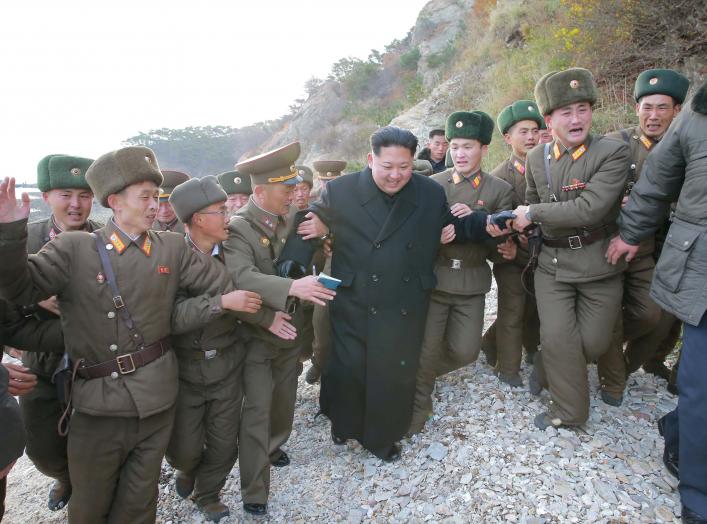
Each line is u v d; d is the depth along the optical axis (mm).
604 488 2516
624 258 2887
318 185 9266
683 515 2277
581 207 2701
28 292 2047
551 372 2963
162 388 2281
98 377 2215
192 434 2672
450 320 3318
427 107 14305
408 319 2896
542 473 2645
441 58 21234
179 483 2959
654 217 2576
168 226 3803
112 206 2244
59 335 2412
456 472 2754
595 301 2891
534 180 3041
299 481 3010
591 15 7934
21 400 2828
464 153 3225
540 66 9812
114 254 2227
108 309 2199
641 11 7234
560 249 2887
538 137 3574
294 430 3621
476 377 3715
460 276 3135
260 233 2871
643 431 2971
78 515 2305
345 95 31922
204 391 2664
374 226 2855
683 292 2246
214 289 2498
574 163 2824
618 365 3195
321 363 3959
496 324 3625
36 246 2797
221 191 2576
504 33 13914
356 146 23562
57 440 2869
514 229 3012
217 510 2783
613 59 7602
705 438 2199
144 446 2330
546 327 2951
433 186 2986
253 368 2830
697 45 6742
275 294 2586
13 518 3219
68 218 2793
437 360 3230
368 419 2926
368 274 2865
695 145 2262
